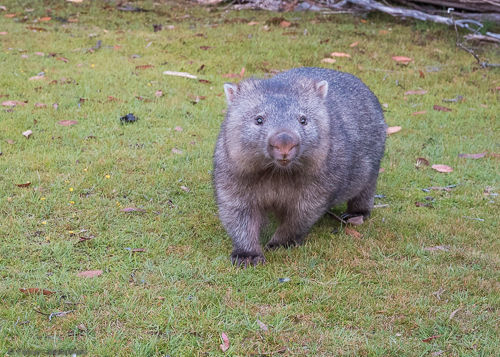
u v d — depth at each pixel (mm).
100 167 2842
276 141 2250
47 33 4367
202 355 2129
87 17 4832
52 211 2611
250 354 2133
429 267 2424
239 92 2385
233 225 2436
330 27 4652
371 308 2266
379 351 2137
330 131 2438
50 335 2158
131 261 2422
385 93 3613
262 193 2412
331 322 2232
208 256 2463
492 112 3457
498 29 4574
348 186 2572
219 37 4363
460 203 2793
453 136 3250
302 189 2418
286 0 5207
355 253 2496
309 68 2727
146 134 3111
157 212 2654
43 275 2340
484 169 3010
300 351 2141
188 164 2924
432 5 4852
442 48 4285
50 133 3064
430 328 2207
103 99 3365
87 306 2232
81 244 2477
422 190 2873
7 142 2977
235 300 2279
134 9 5078
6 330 2156
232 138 2359
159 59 3955
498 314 2258
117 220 2594
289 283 2355
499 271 2418
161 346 2143
